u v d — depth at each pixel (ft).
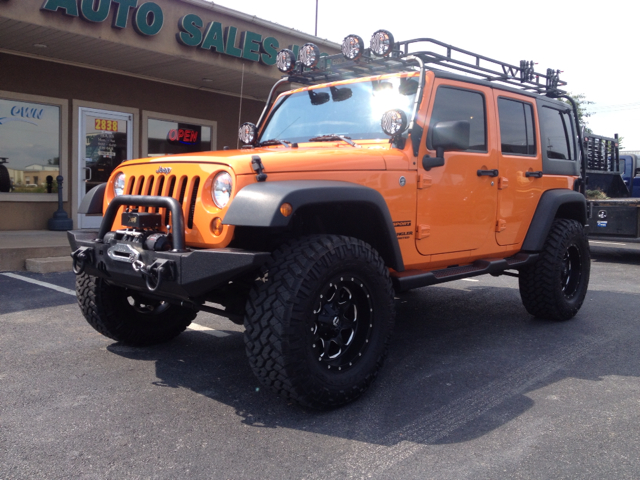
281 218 8.26
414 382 10.96
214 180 9.17
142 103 34.40
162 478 7.25
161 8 28.35
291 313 8.61
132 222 9.40
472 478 7.35
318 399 9.11
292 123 13.83
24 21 23.89
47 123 30.76
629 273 25.77
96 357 12.16
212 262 8.45
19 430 8.55
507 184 14.08
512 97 14.67
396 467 7.61
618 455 8.01
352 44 12.35
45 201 30.91
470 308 17.80
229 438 8.41
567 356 12.72
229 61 31.65
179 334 13.80
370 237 11.07
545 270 15.24
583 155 18.06
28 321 14.93
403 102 12.09
